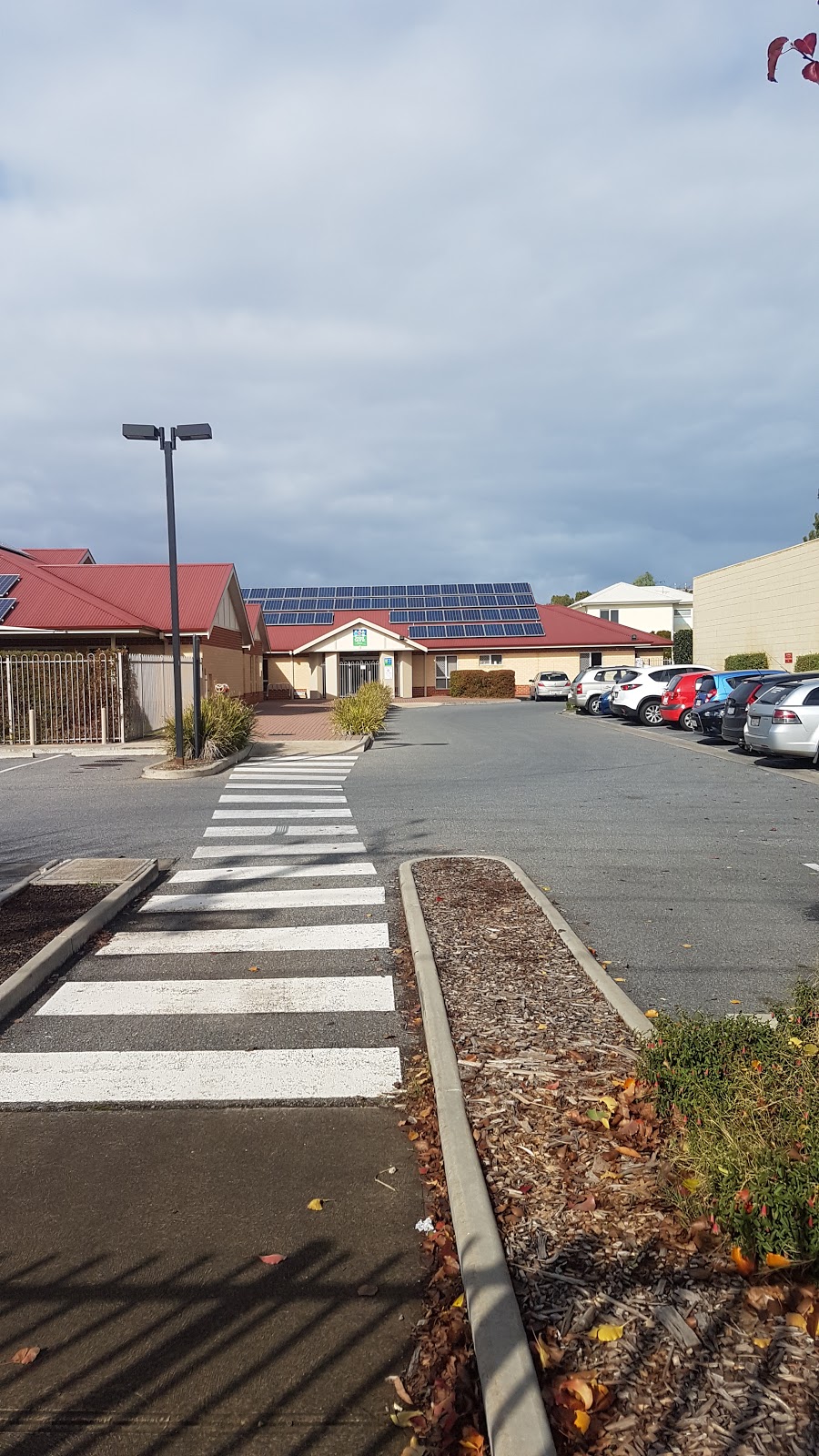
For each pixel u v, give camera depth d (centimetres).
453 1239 322
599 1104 399
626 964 612
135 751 1956
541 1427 224
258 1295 302
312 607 5725
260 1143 401
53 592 2669
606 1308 270
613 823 1124
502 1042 468
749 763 1734
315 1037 509
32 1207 355
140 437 1608
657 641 5175
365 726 2372
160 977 606
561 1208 322
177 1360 273
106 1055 491
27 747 1989
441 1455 236
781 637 3067
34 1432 247
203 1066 477
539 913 705
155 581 3033
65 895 777
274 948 661
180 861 935
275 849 986
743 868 881
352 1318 290
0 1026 530
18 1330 287
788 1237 272
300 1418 251
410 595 5778
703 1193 307
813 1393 232
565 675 4788
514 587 5778
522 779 1542
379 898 786
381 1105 435
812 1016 431
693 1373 242
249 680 3844
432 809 1237
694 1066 379
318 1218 345
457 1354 270
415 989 579
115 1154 393
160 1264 318
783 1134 314
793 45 231
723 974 592
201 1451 240
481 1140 372
